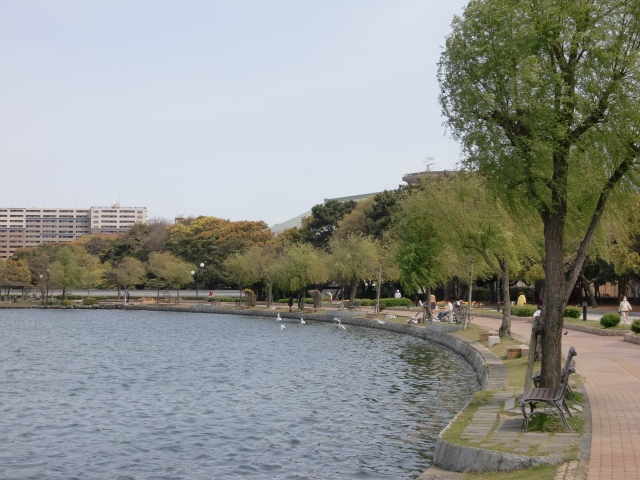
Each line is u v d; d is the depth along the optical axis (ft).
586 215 57.52
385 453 55.11
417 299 266.77
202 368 115.24
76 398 85.76
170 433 65.31
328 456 55.11
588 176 54.03
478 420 49.34
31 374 109.29
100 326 228.84
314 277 260.62
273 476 50.42
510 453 38.68
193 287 411.75
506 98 53.06
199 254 408.46
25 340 175.42
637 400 52.21
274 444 59.93
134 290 403.95
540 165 51.39
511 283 261.24
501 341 111.34
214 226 472.44
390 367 107.96
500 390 63.82
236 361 124.67
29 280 405.59
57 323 245.45
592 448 38.47
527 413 48.16
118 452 58.59
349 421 68.03
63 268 356.59
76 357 134.92
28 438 63.98
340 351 136.36
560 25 50.03
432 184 131.54
